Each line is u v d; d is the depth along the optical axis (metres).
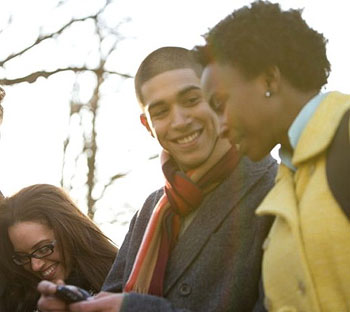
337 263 2.13
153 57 2.90
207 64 2.43
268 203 2.29
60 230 3.54
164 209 2.93
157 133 2.88
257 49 2.31
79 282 3.57
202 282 2.76
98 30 9.45
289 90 2.32
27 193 3.61
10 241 3.59
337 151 2.18
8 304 3.61
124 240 3.29
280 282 2.25
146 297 2.58
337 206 2.14
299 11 2.38
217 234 2.79
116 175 10.05
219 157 2.85
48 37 9.16
